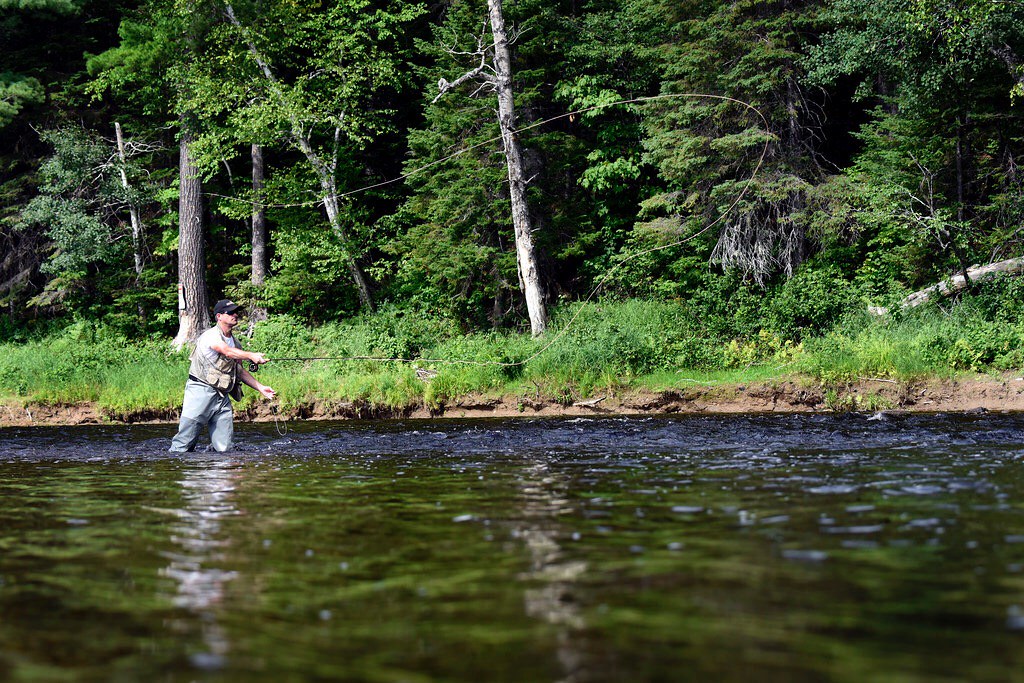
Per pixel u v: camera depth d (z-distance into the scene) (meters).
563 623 2.82
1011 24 16.17
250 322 23.05
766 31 19.36
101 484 6.77
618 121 22.56
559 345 16.45
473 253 20.62
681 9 20.31
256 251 24.81
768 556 3.70
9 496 6.15
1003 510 4.65
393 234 24.67
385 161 26.91
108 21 28.08
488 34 21.47
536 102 22.67
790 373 14.57
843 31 17.91
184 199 23.83
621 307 20.69
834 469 6.50
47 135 24.94
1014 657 2.44
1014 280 16.36
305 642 2.69
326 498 5.73
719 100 19.53
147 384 16.50
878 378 14.03
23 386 17.09
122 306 25.98
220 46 22.72
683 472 6.61
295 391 15.69
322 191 23.05
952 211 18.33
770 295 18.11
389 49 25.64
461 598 3.16
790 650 2.52
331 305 24.34
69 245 24.31
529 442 9.56
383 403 15.44
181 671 2.45
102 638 2.78
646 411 14.54
